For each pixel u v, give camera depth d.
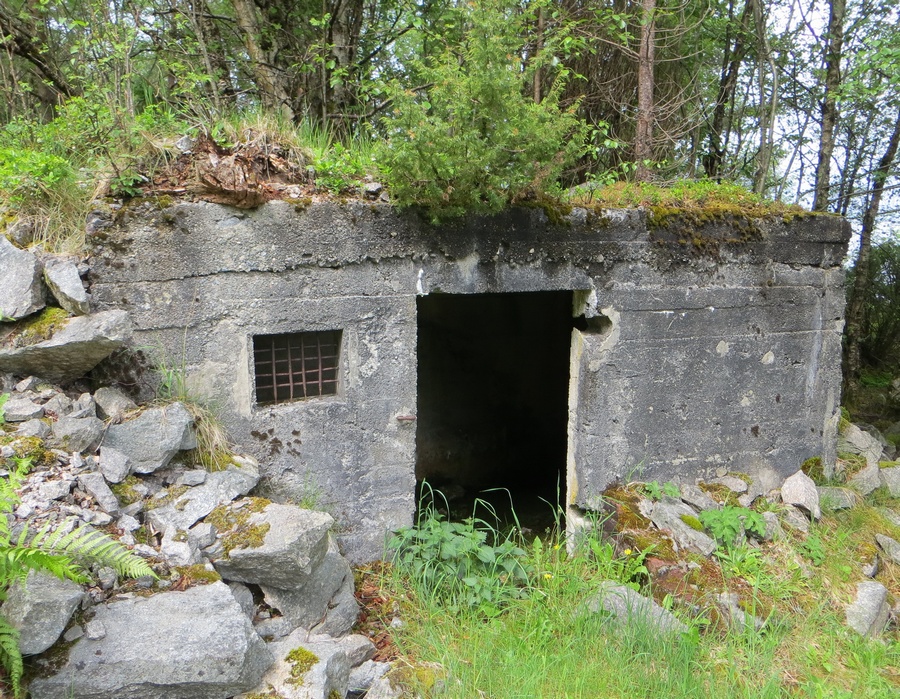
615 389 4.51
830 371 5.23
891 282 9.91
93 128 3.64
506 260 4.05
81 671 2.20
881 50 6.08
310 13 7.52
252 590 3.05
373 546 4.02
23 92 6.37
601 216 4.25
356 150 4.29
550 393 7.28
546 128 3.42
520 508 6.45
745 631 3.71
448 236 3.88
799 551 4.47
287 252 3.57
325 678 2.57
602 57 8.62
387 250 3.77
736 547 4.33
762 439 5.04
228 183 3.35
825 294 5.11
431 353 7.11
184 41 6.64
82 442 2.96
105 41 5.21
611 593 3.70
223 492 3.21
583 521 4.54
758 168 8.59
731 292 4.75
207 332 3.49
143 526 2.92
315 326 3.69
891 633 4.14
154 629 2.38
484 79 3.18
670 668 3.20
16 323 3.13
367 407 3.88
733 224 4.68
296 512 3.11
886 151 9.13
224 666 2.37
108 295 3.27
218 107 5.76
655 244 4.46
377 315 3.82
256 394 3.67
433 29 7.32
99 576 2.51
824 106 8.02
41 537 2.27
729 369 4.83
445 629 3.40
